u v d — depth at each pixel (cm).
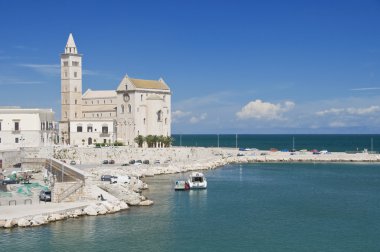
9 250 8019
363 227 10069
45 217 9519
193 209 11719
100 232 9169
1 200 10912
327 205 12488
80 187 11112
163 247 8525
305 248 8625
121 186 12681
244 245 8744
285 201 13062
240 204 12519
